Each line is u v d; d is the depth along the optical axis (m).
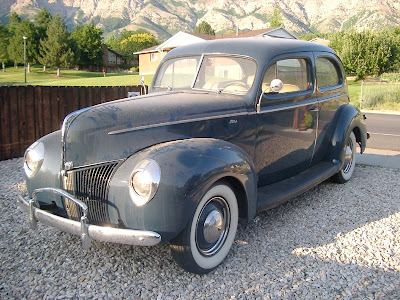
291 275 3.07
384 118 16.33
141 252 3.42
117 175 2.86
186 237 2.81
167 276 3.04
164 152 2.81
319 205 4.68
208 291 2.85
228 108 3.55
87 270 3.13
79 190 2.98
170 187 2.66
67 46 65.06
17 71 72.56
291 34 42.88
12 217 4.27
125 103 3.33
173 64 4.34
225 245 3.20
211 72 4.01
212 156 2.92
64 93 8.28
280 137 4.10
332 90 5.03
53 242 3.64
